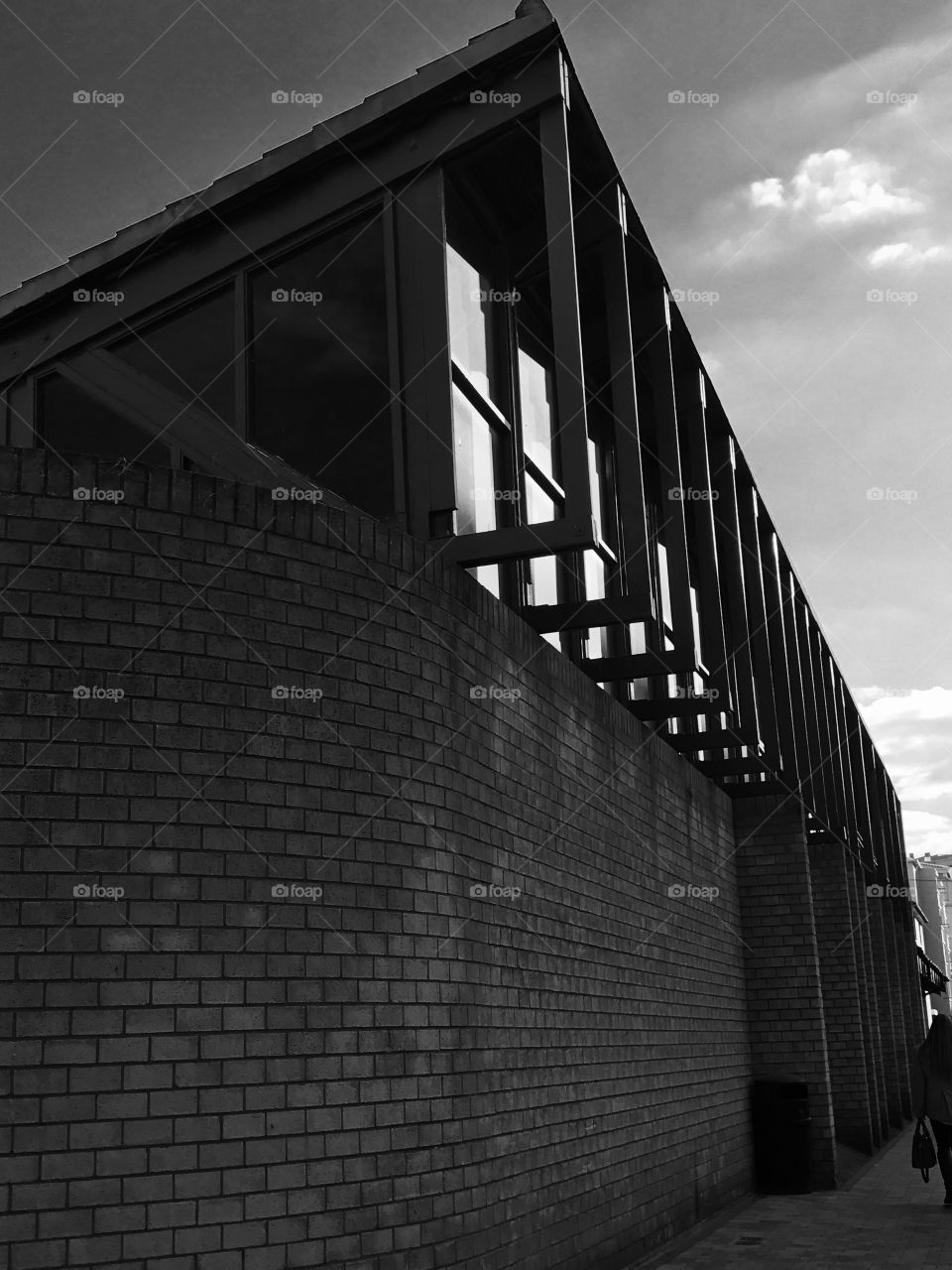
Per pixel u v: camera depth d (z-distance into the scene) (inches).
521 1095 329.1
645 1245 414.9
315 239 403.5
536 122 373.1
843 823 823.1
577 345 352.2
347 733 287.0
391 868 288.2
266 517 285.4
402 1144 274.8
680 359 537.3
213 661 270.5
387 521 366.0
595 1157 379.6
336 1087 265.4
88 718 255.6
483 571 401.4
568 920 384.5
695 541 637.3
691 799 565.3
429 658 313.3
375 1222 265.4
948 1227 450.6
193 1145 245.6
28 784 248.2
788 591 737.0
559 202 359.9
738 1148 562.3
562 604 408.8
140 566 267.1
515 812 351.9
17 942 240.7
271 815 269.9
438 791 307.4
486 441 414.0
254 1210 249.0
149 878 253.3
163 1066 246.2
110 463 269.4
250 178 407.8
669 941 499.2
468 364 403.9
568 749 404.2
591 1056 388.2
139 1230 237.5
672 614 468.8
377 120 387.2
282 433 395.5
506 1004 327.9
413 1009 285.1
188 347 423.2
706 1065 529.0
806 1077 618.5
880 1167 697.6
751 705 563.8
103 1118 239.0
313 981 267.3
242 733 270.4
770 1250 410.9
